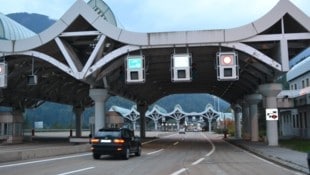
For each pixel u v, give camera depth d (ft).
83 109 255.91
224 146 143.23
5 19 197.98
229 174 54.03
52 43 130.00
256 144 139.54
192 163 72.84
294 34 116.78
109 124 175.63
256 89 167.84
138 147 92.38
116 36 120.67
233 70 111.55
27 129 394.11
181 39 118.32
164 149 124.36
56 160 77.56
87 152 106.11
